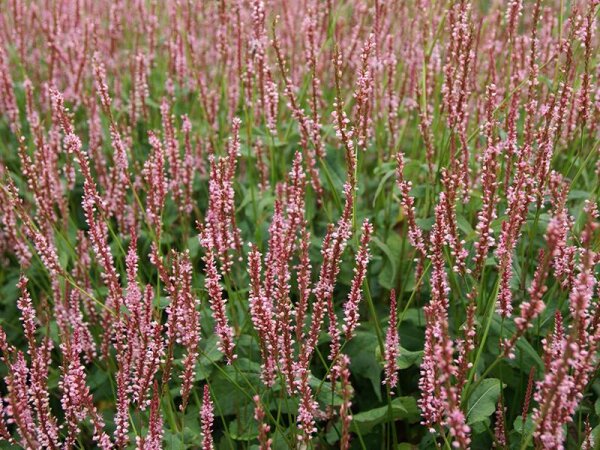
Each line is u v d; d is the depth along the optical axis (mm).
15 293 4879
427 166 4488
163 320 4172
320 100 5090
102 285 4664
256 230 4371
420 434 3863
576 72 4480
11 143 6039
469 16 3834
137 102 5617
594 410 3479
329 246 3160
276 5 6293
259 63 4422
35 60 6406
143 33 6797
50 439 3135
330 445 3822
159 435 3027
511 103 4086
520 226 3311
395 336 3100
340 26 5469
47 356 3609
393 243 4641
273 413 3752
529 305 2441
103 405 4156
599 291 3119
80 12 6652
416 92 4430
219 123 5586
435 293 3082
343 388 2430
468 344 2707
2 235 5074
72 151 3260
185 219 4820
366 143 4387
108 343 3930
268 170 5164
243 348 3812
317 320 3168
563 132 4348
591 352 2639
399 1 5590
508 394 3781
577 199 4527
